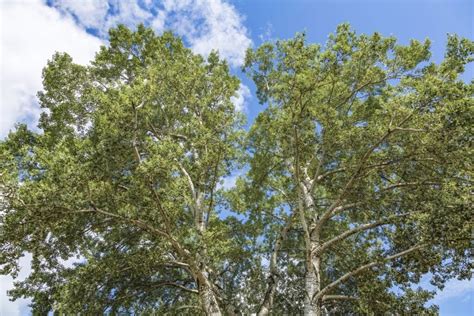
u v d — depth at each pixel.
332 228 16.61
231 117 14.01
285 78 11.97
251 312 15.99
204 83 16.14
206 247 12.39
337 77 12.34
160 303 15.35
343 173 14.57
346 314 15.56
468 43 11.38
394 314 11.51
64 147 11.03
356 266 13.14
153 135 16.19
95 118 12.39
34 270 12.98
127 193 11.26
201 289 12.38
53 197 10.41
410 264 11.41
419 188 12.11
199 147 13.73
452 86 10.52
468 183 11.04
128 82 18.19
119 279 13.84
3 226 10.46
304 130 12.61
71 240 12.27
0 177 9.98
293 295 16.95
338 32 12.02
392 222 11.91
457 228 10.41
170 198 11.83
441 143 10.70
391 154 12.30
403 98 11.06
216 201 16.66
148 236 12.62
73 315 12.02
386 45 12.65
